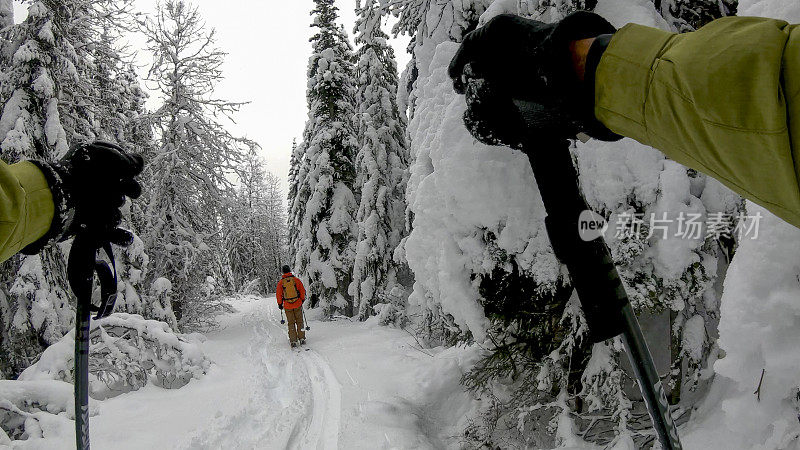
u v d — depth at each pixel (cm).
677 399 428
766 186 50
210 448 467
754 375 266
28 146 866
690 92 51
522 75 67
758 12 236
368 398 581
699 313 429
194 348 744
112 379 684
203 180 1483
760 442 274
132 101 1555
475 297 478
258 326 1445
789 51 46
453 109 468
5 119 882
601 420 459
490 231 457
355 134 1756
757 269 253
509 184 440
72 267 105
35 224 94
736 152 50
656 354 499
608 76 58
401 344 854
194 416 550
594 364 425
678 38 58
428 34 573
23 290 831
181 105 1458
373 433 472
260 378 733
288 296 1005
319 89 1788
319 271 1631
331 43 1845
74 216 103
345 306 1608
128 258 1117
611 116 61
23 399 494
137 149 1398
